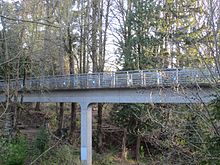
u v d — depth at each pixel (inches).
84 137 1012.5
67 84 1069.8
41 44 961.5
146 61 984.9
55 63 1341.0
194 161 194.1
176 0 296.8
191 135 238.1
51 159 615.2
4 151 468.1
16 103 686.5
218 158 175.6
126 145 1139.3
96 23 1269.7
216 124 182.7
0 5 485.4
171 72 416.5
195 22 201.5
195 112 192.5
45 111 1441.9
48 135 662.5
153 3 1066.1
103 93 953.5
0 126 528.7
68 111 1608.0
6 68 593.9
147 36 1059.3
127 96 871.1
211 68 188.7
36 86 1109.7
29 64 884.6
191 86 209.6
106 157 1059.3
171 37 259.0
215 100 181.5
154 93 664.4
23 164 489.7
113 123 1224.2
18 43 636.7
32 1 561.0
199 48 195.3
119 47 1225.4
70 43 1234.6
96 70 1263.5
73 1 1190.9
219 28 176.2
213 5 176.1
